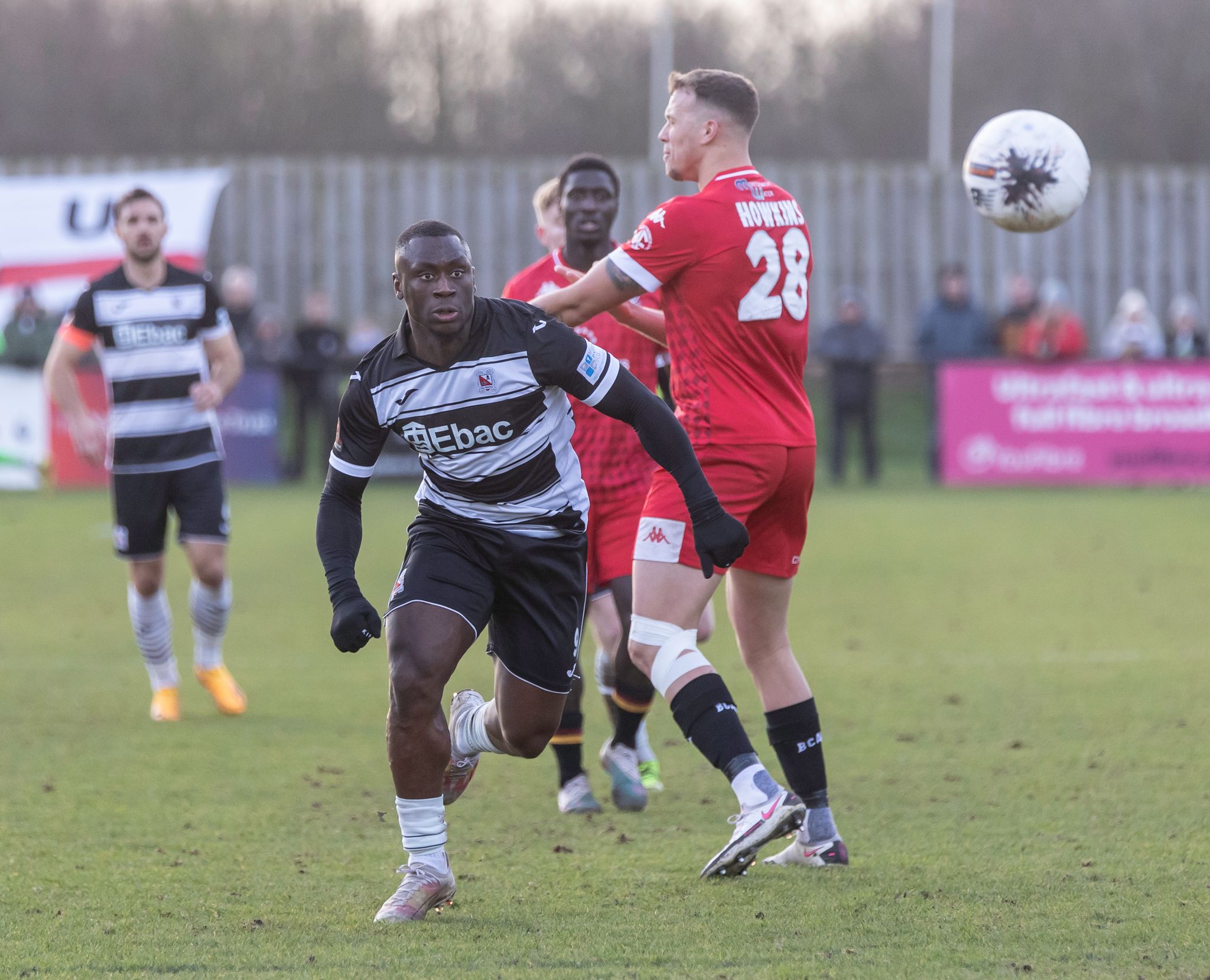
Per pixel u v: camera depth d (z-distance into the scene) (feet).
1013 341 219.00
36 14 469.57
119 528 77.05
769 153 501.15
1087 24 501.56
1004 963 39.24
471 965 39.55
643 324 54.95
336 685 86.84
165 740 71.61
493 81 491.31
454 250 42.04
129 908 45.34
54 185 219.61
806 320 50.44
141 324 76.95
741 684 85.25
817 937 41.75
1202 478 205.98
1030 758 65.72
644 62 495.00
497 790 62.95
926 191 288.51
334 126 477.36
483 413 43.11
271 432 205.16
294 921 43.96
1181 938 41.19
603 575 63.98
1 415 200.75
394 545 146.82
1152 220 289.33
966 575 129.39
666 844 53.52
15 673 90.22
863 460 215.31
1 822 56.08
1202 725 72.28
